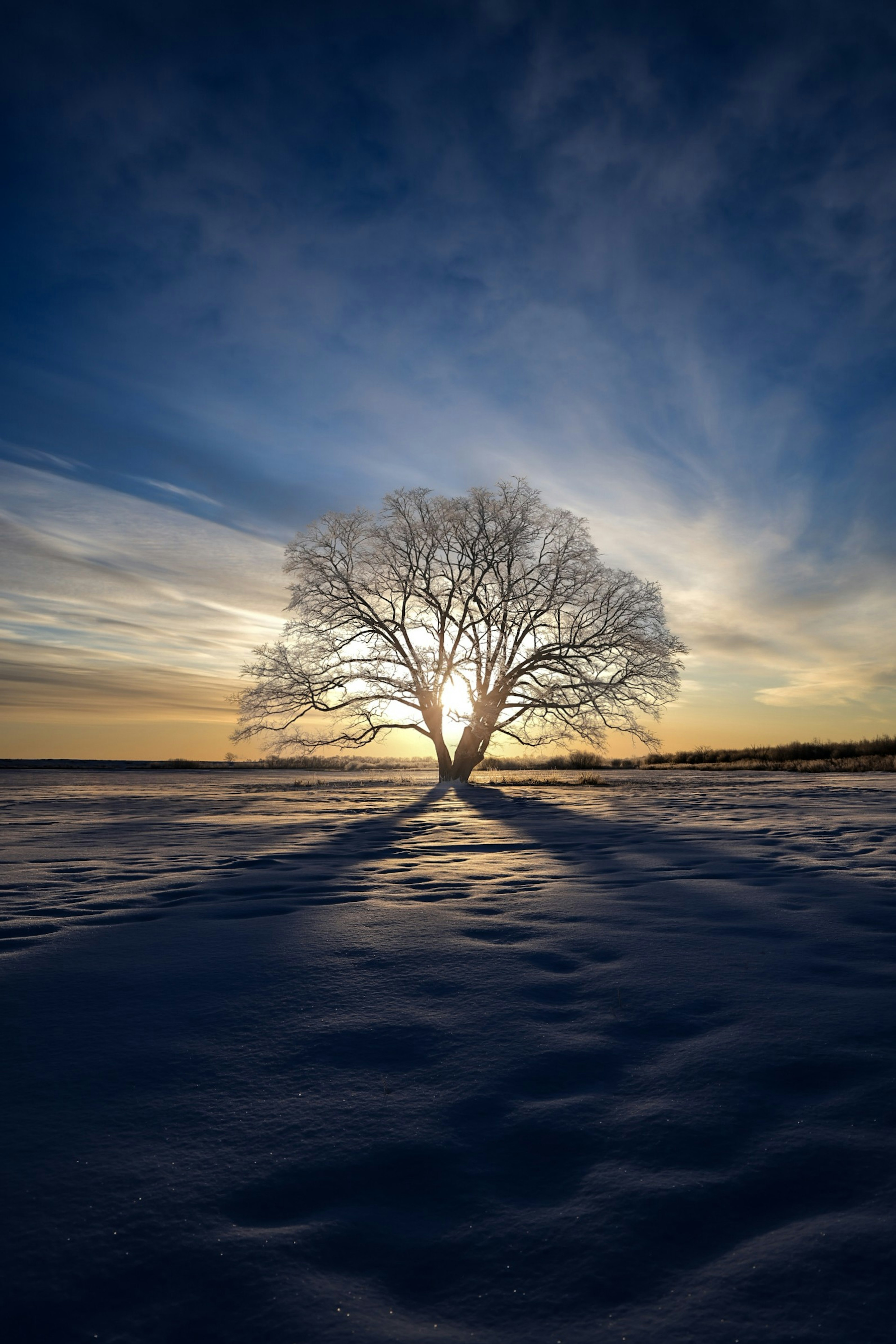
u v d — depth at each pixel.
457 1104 1.87
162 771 38.03
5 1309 1.18
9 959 3.21
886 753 35.91
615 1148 1.65
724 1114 1.80
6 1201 1.46
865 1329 1.11
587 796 16.81
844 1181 1.50
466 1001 2.66
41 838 8.26
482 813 12.09
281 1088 1.98
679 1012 2.53
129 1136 1.72
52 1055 2.19
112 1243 1.34
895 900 4.41
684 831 8.66
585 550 23.08
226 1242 1.34
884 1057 2.12
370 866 6.00
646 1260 1.28
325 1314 1.17
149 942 3.49
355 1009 2.58
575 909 4.22
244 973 3.00
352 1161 1.61
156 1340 1.12
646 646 22.52
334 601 23.86
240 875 5.50
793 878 5.27
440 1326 1.14
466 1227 1.38
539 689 22.61
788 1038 2.28
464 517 23.48
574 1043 2.26
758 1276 1.23
